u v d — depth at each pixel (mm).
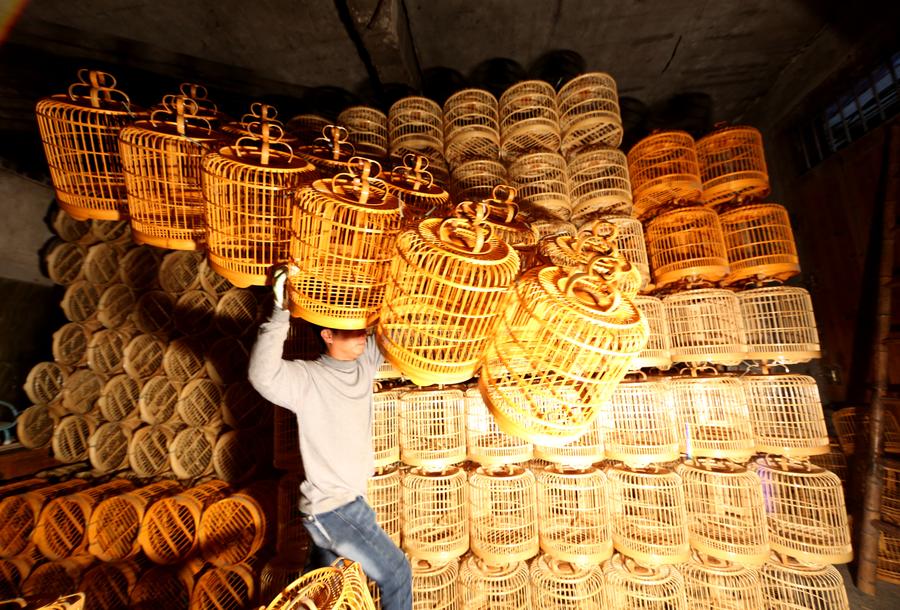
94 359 3742
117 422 3629
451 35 3354
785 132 4129
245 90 3785
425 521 2592
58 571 3016
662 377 3082
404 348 1409
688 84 4012
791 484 2604
